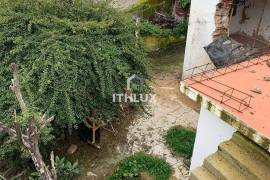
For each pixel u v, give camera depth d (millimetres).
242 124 4465
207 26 9438
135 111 8781
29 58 6406
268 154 4660
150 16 11805
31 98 5770
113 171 7262
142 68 7344
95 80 6598
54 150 7574
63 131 7402
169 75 10531
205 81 5359
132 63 7227
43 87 5910
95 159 7535
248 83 5371
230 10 9336
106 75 6520
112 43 6977
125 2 11836
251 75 5637
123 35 7039
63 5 7098
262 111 4688
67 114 6176
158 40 11453
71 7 7117
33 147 3898
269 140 4172
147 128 8430
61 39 6504
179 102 9383
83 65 6457
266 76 5594
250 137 4402
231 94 5008
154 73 10586
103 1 7469
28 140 3826
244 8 11266
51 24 6699
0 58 6672
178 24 11781
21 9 6926
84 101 6684
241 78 5520
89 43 6691
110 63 6598
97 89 6820
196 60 9914
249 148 4809
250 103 4832
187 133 8227
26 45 6312
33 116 3850
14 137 3955
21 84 6059
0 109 6277
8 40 6500
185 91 5242
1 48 6688
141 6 11461
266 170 4504
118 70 6828
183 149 7750
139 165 7301
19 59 6465
